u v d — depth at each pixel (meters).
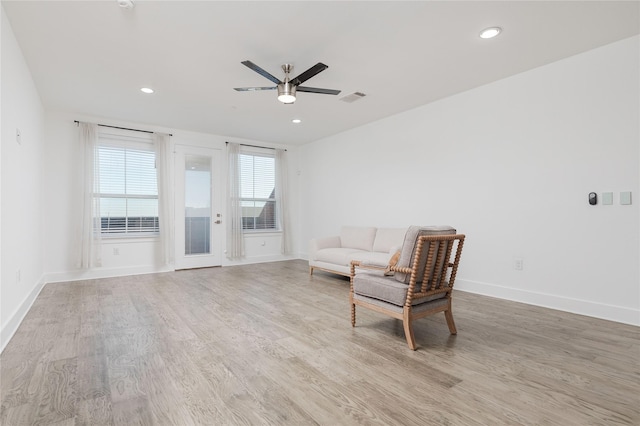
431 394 1.70
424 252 2.37
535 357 2.15
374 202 5.27
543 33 2.69
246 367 2.00
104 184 4.96
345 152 5.85
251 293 3.94
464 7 2.33
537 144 3.35
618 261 2.85
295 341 2.43
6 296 2.46
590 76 3.00
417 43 2.84
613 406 1.59
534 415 1.52
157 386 1.77
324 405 1.60
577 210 3.09
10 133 2.56
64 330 2.65
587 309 3.02
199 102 4.27
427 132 4.43
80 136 4.68
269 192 6.76
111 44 2.81
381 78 3.57
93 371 1.94
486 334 2.57
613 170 2.88
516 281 3.53
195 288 4.20
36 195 3.89
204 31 2.62
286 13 2.39
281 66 3.24
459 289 4.07
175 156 5.59
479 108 3.84
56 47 2.86
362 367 2.01
